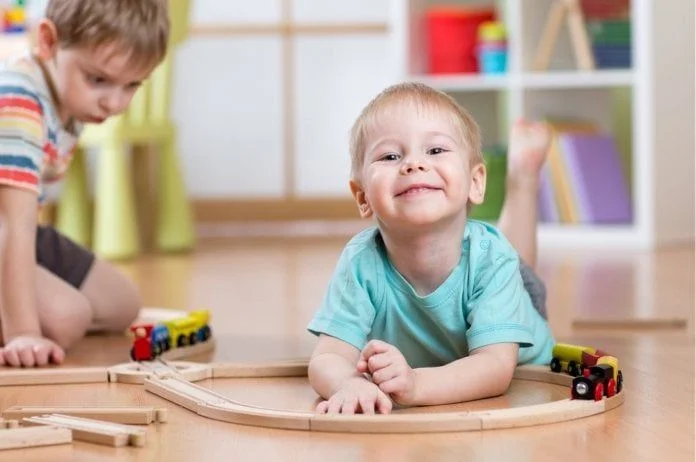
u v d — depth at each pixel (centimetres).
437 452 111
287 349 181
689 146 365
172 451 112
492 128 402
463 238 142
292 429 120
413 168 134
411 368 136
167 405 136
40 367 165
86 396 143
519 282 143
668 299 236
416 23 386
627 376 151
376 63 442
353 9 441
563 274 285
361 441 115
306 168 445
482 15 383
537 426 121
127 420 125
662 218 357
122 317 205
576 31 368
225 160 444
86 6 175
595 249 350
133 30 176
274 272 299
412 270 141
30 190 177
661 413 127
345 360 138
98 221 338
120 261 334
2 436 113
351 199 438
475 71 382
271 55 443
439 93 142
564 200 369
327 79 443
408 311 143
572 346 147
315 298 245
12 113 177
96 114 183
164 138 358
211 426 123
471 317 140
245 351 179
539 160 189
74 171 351
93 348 188
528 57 375
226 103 443
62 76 180
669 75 358
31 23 301
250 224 447
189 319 178
